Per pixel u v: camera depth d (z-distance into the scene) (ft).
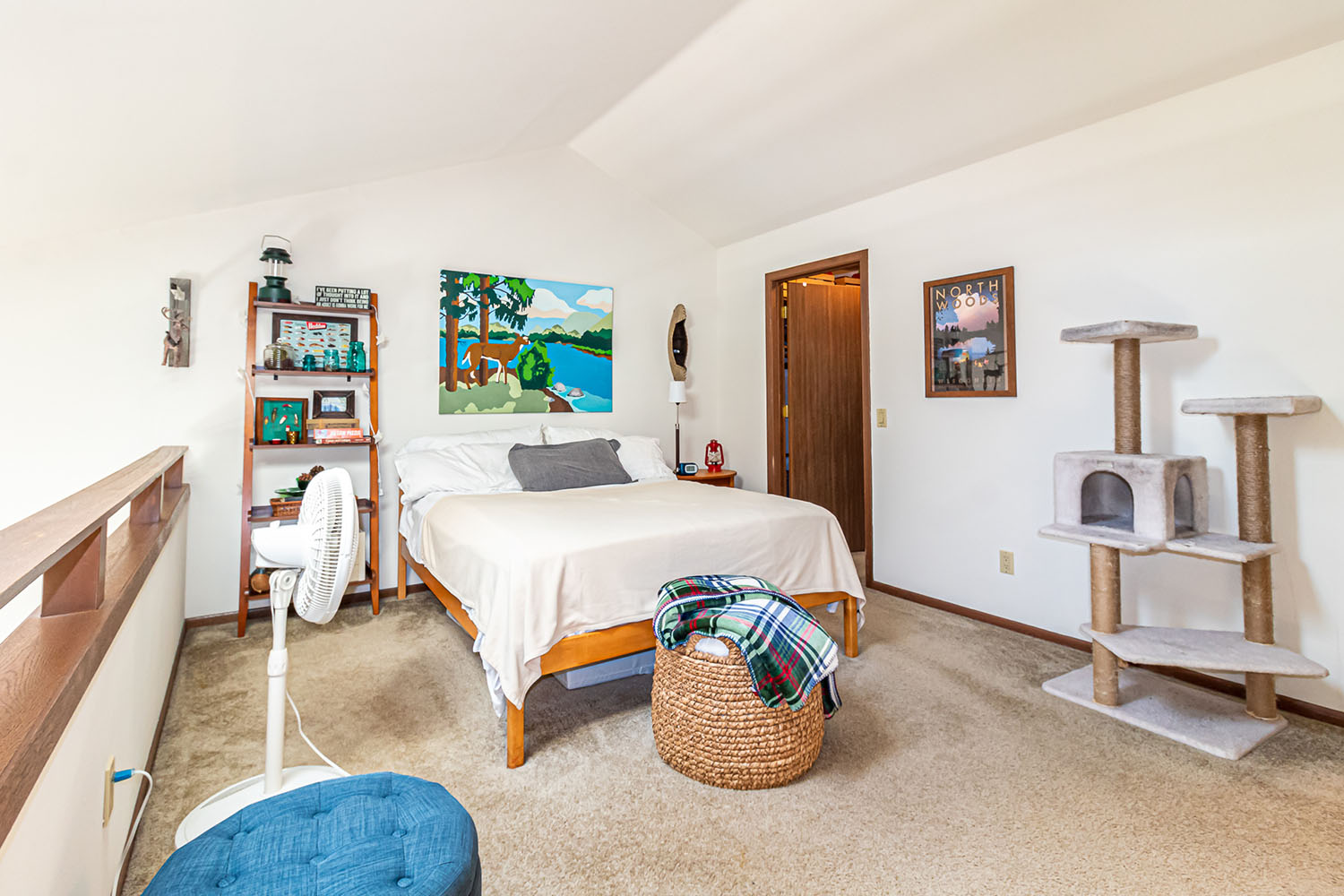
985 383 10.09
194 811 4.97
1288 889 4.54
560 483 10.77
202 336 10.09
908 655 8.86
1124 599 8.63
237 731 6.77
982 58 8.05
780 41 8.77
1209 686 7.88
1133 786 5.77
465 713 7.23
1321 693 6.99
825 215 12.85
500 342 12.80
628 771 6.07
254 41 5.60
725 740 5.74
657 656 6.37
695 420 15.46
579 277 13.75
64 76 5.06
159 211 9.30
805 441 14.65
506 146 11.99
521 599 6.25
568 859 4.87
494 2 6.50
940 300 10.70
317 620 4.86
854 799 5.60
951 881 4.63
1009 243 9.71
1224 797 5.61
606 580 6.77
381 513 11.64
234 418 10.35
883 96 9.21
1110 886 4.57
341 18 5.73
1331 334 6.81
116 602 4.02
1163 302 8.05
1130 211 8.33
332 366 10.94
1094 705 7.23
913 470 11.32
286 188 10.22
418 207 11.91
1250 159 7.30
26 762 2.32
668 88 10.47
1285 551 7.19
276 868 3.00
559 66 8.85
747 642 5.77
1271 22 6.59
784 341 14.46
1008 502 9.89
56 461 9.25
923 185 10.95
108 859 4.10
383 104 8.13
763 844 5.03
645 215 14.61
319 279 11.01
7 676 2.91
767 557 7.99
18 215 7.71
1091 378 8.82
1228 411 6.73
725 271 15.51
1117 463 7.37
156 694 6.42
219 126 7.12
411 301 11.87
